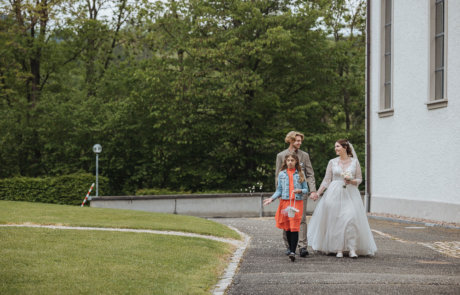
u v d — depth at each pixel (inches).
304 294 229.9
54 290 220.8
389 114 739.4
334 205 356.5
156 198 943.0
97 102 1282.0
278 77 1189.1
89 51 1371.8
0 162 1295.5
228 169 1245.7
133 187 1322.6
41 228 422.3
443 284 247.8
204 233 464.4
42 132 1267.2
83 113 1246.9
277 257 352.8
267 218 783.7
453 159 606.2
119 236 396.5
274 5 1184.2
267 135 1181.1
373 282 252.2
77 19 1279.5
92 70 1400.1
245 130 1184.8
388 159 741.9
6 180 1085.8
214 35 1133.1
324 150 1217.4
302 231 356.5
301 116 1155.9
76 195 1090.7
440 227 571.8
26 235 372.2
